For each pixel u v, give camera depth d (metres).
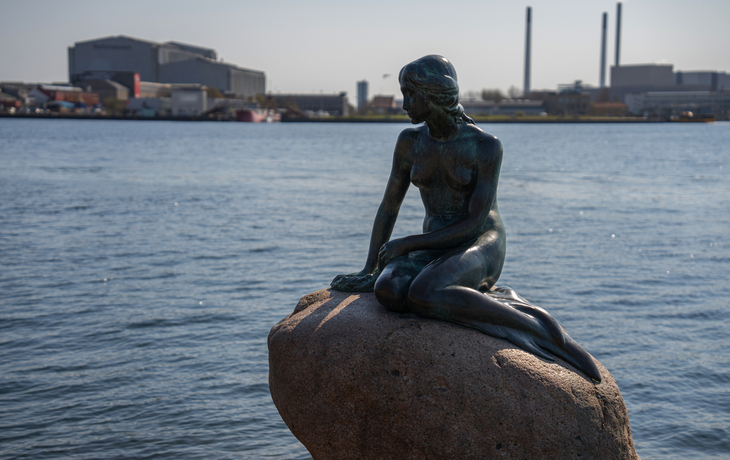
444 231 5.21
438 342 4.59
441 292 4.77
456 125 5.32
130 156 54.19
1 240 19.00
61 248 17.98
